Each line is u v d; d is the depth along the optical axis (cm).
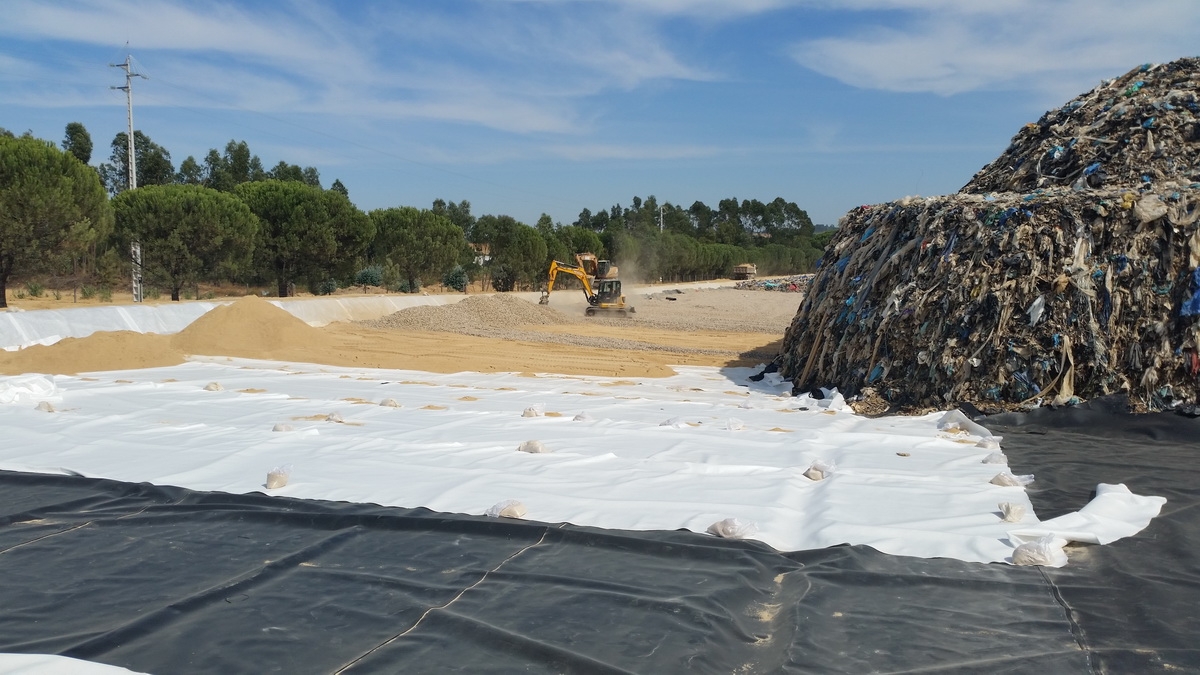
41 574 409
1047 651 336
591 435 750
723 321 2603
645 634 345
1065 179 1127
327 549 444
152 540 459
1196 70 1191
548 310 2536
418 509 503
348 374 1255
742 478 593
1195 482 612
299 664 319
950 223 1022
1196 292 844
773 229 10981
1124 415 816
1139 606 377
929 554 440
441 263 3697
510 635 339
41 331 1390
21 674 303
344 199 3033
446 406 935
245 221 2680
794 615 364
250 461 629
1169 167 1051
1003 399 890
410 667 318
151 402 908
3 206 1828
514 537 462
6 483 566
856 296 1122
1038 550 426
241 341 1483
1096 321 877
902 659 329
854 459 673
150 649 330
